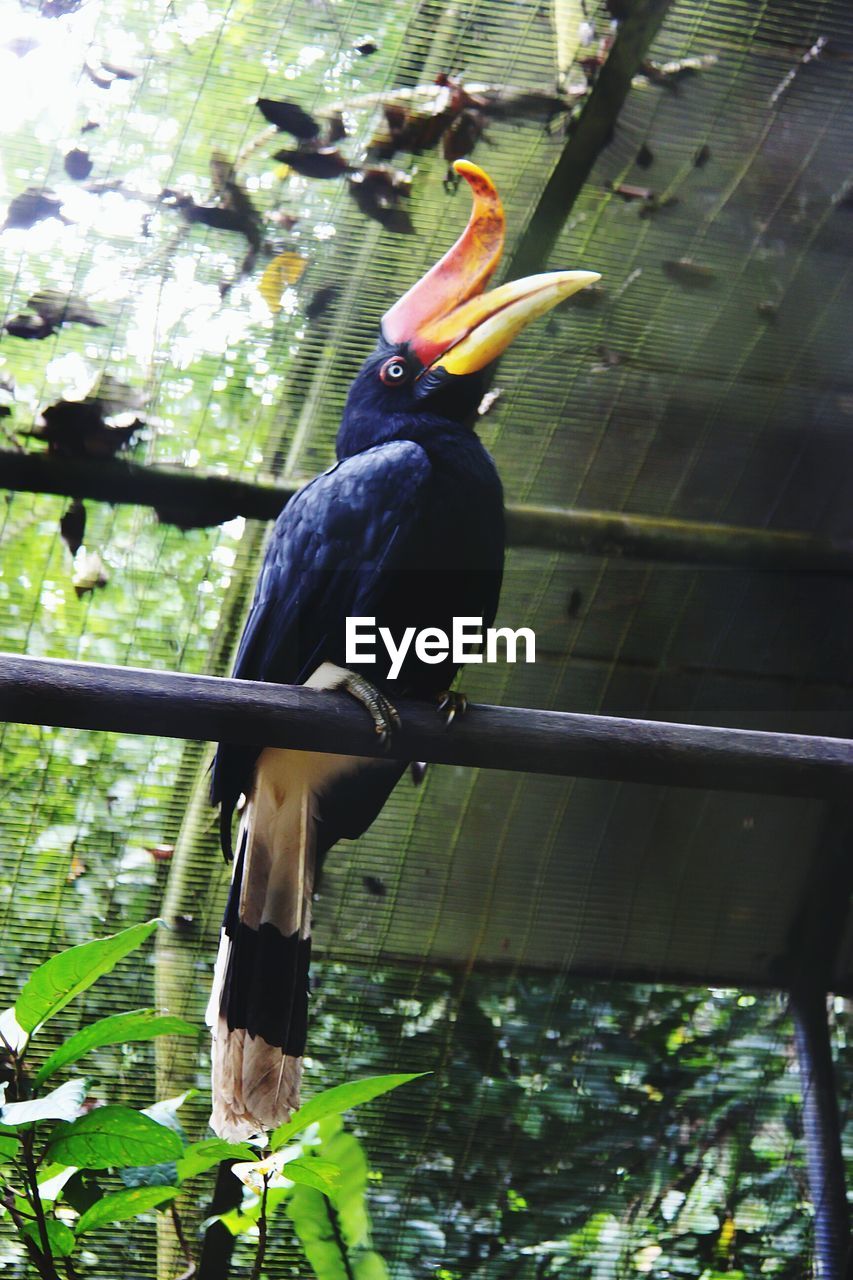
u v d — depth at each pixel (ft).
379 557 7.31
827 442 8.14
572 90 7.55
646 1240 8.02
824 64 7.77
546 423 8.09
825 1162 8.09
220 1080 6.58
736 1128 8.21
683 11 7.61
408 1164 7.82
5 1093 4.44
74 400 7.22
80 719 5.70
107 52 6.98
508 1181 7.91
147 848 7.58
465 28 7.45
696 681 8.25
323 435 7.68
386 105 7.39
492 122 7.58
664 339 8.06
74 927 7.47
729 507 8.24
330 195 7.43
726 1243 8.03
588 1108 8.04
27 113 6.93
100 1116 4.18
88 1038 4.33
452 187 7.66
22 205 7.00
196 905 7.58
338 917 7.94
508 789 8.11
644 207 7.88
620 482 8.16
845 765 6.20
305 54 7.22
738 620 8.29
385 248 7.60
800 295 8.01
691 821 8.27
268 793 7.15
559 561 8.20
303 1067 7.13
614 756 6.16
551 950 8.13
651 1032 8.23
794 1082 8.25
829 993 8.30
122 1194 4.51
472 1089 7.94
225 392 7.48
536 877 8.11
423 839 8.04
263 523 7.65
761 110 7.79
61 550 7.36
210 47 7.09
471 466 7.53
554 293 7.61
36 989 4.22
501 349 7.62
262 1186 4.80
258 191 7.32
